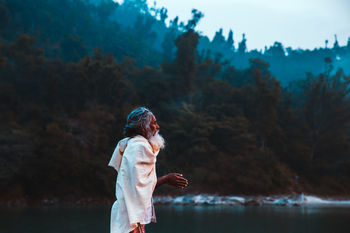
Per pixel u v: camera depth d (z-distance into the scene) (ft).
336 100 239.50
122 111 187.11
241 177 169.78
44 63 196.34
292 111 259.80
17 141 145.07
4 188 139.44
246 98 234.79
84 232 56.54
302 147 216.33
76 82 188.75
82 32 429.38
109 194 152.35
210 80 262.47
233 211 112.27
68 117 179.52
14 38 314.76
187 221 78.02
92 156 161.48
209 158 182.50
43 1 422.41
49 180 144.05
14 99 172.65
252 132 213.05
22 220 75.92
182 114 191.42
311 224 74.13
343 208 136.98
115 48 413.39
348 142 233.14
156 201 153.07
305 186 197.47
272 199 167.53
